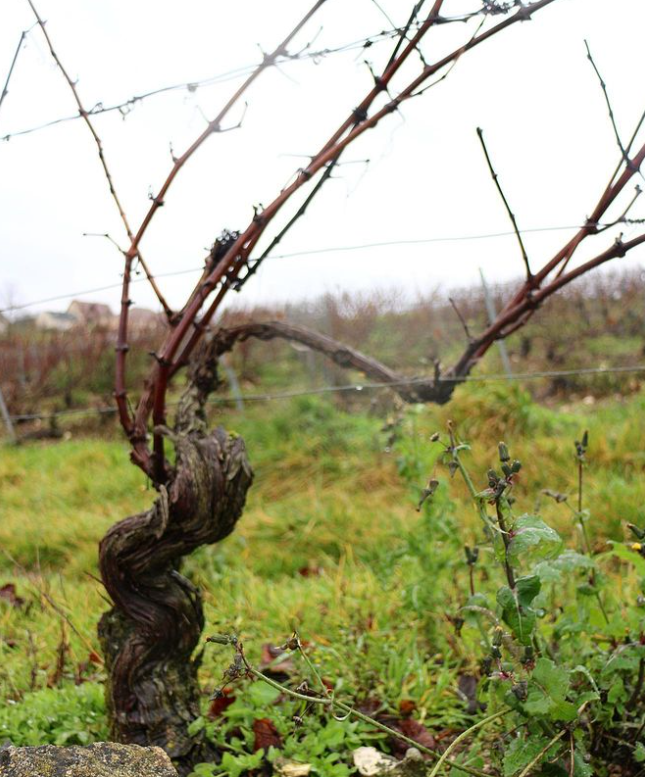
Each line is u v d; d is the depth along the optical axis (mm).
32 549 5758
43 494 7301
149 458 2357
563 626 2303
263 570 5043
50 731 2596
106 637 2371
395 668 2982
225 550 5125
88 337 11711
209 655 3160
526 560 2588
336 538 5152
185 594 2357
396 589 3785
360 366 2463
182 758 2324
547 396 10750
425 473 3426
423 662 3146
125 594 2305
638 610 2824
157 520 2227
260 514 5707
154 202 2156
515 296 2326
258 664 3021
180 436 2271
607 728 2215
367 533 5102
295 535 5301
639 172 2035
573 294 12953
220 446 2246
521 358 12312
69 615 3750
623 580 3539
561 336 12133
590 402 10133
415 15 1917
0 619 4078
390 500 6180
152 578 2318
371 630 3361
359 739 2525
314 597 3814
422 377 2557
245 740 2510
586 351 12016
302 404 8281
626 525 2051
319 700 1897
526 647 1910
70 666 3260
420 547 3357
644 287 12914
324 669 2900
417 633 3334
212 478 2205
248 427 8273
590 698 1942
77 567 5301
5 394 11695
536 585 1881
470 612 2320
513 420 6926
